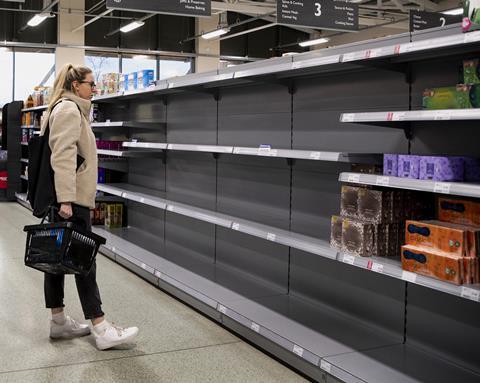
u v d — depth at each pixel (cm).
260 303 403
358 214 312
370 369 287
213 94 518
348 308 371
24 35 1496
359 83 354
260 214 461
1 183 1159
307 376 312
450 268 243
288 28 1767
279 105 432
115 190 659
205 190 548
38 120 1028
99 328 349
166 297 473
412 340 323
